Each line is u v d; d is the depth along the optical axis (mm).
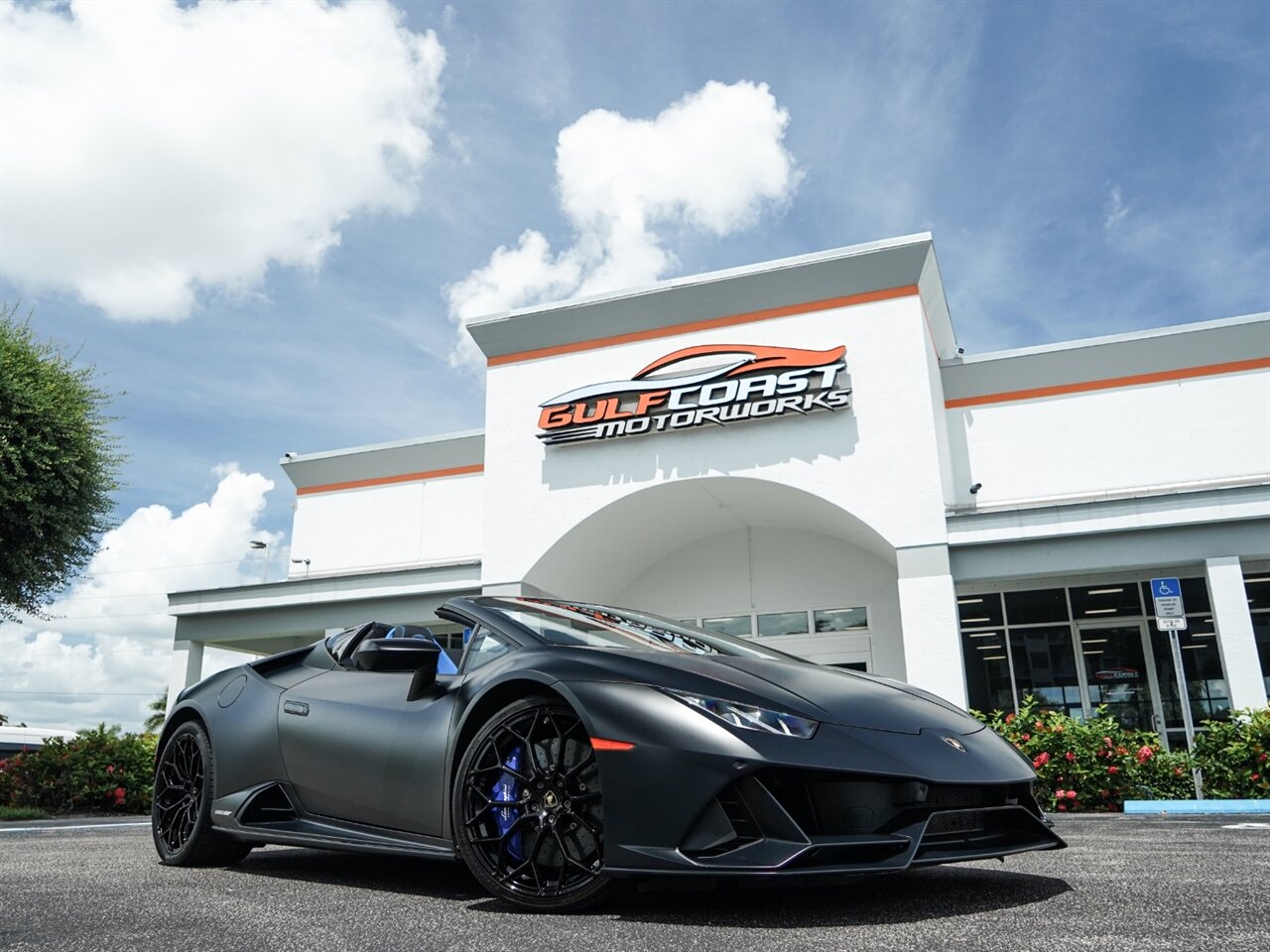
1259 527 9703
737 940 1620
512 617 2709
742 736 1920
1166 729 11172
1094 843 3682
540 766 2164
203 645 14945
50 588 10766
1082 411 12242
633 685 2102
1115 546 10156
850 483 11172
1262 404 11547
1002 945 1515
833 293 11758
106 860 3418
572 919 1909
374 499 16375
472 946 1617
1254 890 2125
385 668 2543
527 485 12805
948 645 10281
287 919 1940
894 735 2064
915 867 1894
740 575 14047
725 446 11859
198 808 3150
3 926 1870
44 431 10453
